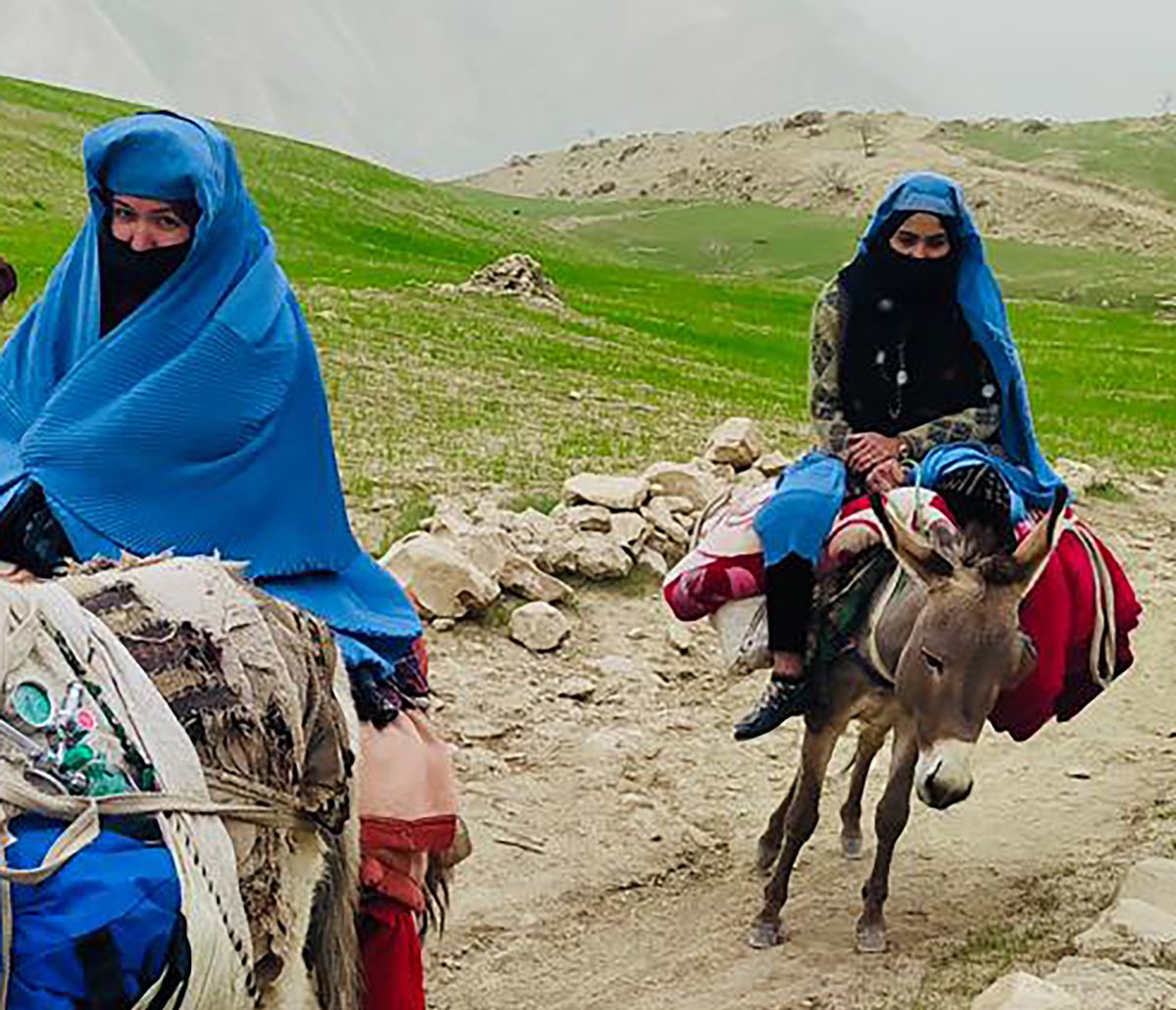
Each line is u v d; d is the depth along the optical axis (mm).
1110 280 104250
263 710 4512
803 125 177000
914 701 7504
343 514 5797
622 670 11930
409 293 31562
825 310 8344
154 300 5465
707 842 9523
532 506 15266
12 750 4008
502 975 7941
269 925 4449
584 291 48812
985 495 7793
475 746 10453
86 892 3943
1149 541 17500
